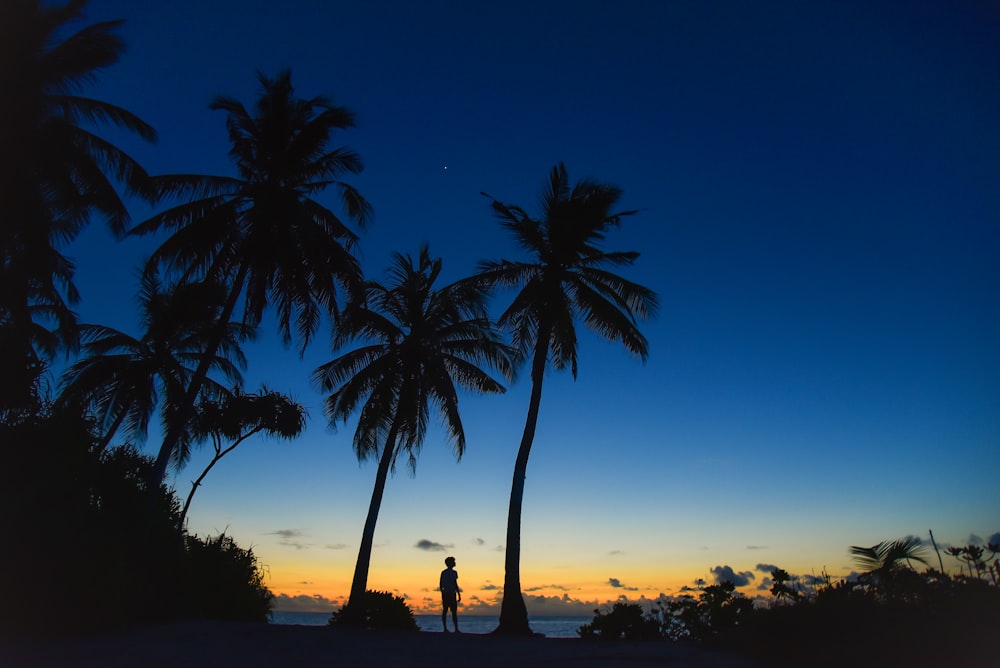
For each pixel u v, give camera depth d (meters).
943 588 10.12
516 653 13.08
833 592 11.16
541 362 22.91
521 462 21.75
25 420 16.42
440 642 15.23
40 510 14.78
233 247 22.64
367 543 23.67
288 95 23.88
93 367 28.69
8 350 17.80
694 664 10.91
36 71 18.50
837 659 9.51
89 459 16.80
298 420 27.11
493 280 23.92
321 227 23.08
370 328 26.27
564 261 23.86
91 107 19.22
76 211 19.31
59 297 21.23
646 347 22.75
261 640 14.00
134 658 11.41
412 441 26.05
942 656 8.67
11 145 18.03
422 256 28.23
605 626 19.00
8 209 17.88
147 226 22.09
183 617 18.59
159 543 19.30
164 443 19.77
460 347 26.41
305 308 22.80
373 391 26.06
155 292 30.17
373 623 23.66
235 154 23.25
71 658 11.20
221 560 21.95
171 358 30.38
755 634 11.59
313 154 23.48
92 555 15.34
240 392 28.97
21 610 13.72
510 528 21.00
